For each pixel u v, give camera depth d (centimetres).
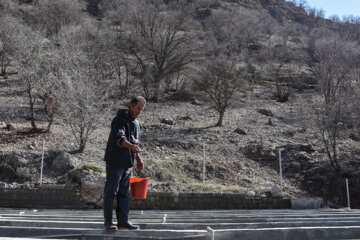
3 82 3147
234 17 6656
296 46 6538
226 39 6044
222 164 1538
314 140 1903
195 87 2341
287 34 7388
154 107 2809
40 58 1664
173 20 3384
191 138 1822
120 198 407
